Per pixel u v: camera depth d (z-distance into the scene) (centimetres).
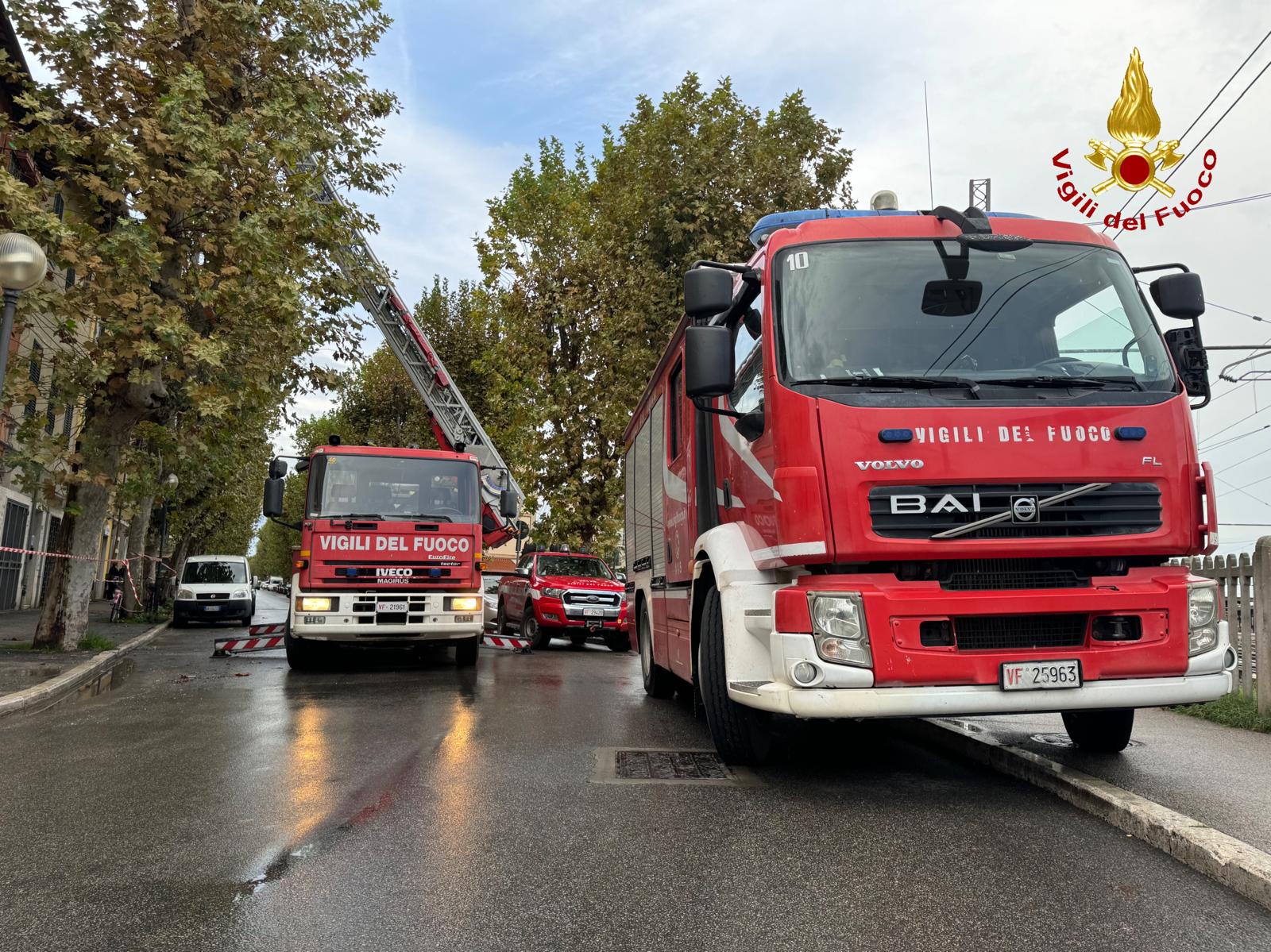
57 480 1298
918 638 461
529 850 407
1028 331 524
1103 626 476
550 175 2683
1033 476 476
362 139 1612
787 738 692
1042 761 534
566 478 2283
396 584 1209
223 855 399
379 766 584
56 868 383
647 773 571
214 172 1239
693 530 707
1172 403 501
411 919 326
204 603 2516
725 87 1891
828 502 475
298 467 1300
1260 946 304
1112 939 310
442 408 2025
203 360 1252
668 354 826
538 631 1756
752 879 370
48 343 2334
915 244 547
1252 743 630
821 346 512
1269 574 704
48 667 1150
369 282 1864
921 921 326
